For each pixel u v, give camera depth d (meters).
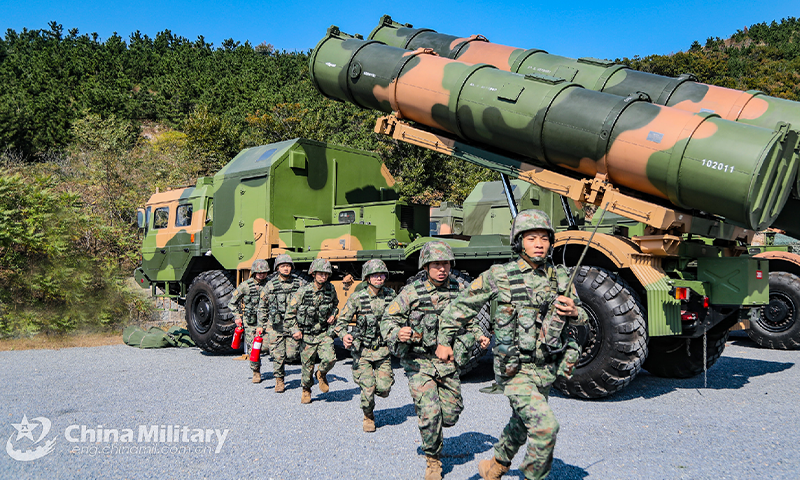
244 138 25.45
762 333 8.87
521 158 6.06
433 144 6.59
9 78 49.09
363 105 7.30
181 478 3.48
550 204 8.22
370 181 9.86
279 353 5.97
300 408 5.27
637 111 5.08
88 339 10.40
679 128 4.81
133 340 9.70
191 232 9.87
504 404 5.25
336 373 7.12
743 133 4.58
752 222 4.60
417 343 3.46
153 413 5.07
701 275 5.54
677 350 6.43
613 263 5.65
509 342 2.81
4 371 7.18
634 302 5.20
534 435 2.65
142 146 24.55
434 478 3.31
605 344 5.17
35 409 5.20
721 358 7.95
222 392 5.98
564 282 2.98
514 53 6.62
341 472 3.54
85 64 54.91
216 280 8.91
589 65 6.21
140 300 11.99
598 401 5.39
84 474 3.57
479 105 5.87
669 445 3.96
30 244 10.34
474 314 3.01
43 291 10.68
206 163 23.69
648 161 4.92
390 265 7.48
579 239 5.54
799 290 8.47
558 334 2.79
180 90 45.00
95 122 23.84
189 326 9.19
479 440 4.12
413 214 8.24
